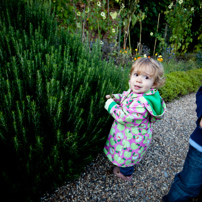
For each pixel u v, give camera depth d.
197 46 7.72
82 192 1.55
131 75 1.40
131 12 5.07
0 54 1.72
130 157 1.49
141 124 1.39
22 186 1.21
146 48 6.22
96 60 2.36
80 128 1.45
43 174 1.24
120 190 1.63
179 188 1.33
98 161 1.90
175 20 6.19
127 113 1.32
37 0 3.22
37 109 1.39
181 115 3.29
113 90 1.76
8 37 1.96
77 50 2.45
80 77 1.68
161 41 6.24
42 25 2.56
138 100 1.32
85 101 1.62
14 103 1.33
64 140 1.26
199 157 1.13
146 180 1.79
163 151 2.26
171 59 6.00
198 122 1.02
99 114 1.63
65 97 1.42
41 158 1.22
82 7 4.55
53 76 1.55
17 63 1.74
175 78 4.11
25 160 1.19
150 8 6.02
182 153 2.28
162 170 1.95
